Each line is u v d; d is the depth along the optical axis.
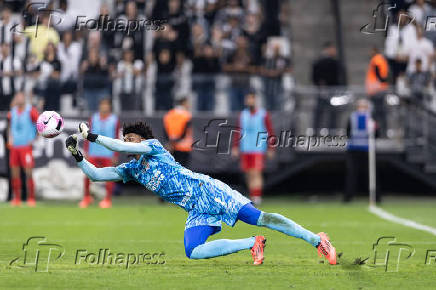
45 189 56.41
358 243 31.73
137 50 58.69
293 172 57.22
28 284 21.69
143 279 22.59
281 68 61.22
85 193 52.03
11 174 55.41
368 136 53.34
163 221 41.41
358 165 54.12
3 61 57.69
